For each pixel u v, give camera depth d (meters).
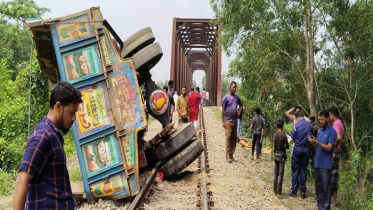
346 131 10.84
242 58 12.76
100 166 6.74
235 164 11.06
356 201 8.01
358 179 9.27
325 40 11.54
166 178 8.70
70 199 2.79
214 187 8.03
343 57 11.21
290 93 12.67
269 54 11.16
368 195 8.50
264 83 11.78
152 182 7.79
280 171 8.71
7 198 7.44
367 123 10.85
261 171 11.55
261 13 11.75
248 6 11.67
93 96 6.85
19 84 13.07
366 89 10.68
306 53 11.59
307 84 11.38
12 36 38.06
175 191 7.68
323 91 11.88
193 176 9.06
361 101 10.82
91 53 6.88
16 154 9.62
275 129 13.30
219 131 20.12
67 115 2.81
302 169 8.84
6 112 10.54
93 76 6.84
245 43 12.45
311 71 11.09
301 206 8.12
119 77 6.92
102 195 6.70
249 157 13.48
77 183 7.64
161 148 8.54
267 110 12.93
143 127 6.89
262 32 11.72
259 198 7.89
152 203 6.73
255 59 11.72
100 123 6.81
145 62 7.93
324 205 7.06
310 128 8.65
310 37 11.09
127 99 6.92
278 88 12.13
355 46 10.53
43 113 12.70
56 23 6.83
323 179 7.01
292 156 8.92
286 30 11.32
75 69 6.84
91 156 6.76
